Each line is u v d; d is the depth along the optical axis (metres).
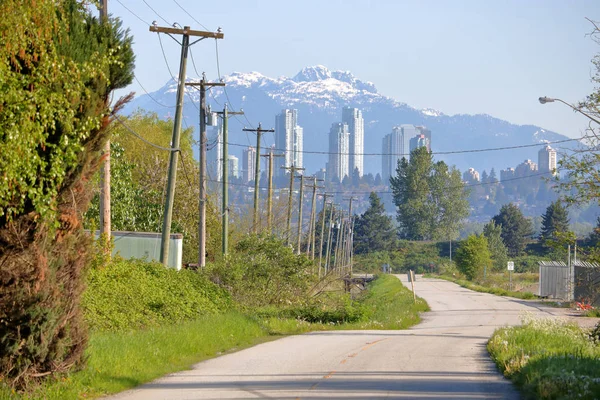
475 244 196.88
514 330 48.12
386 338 51.81
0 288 22.98
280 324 58.72
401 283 167.25
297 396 25.38
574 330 51.25
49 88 21.22
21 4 19.11
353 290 164.88
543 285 121.25
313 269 92.81
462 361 36.66
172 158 59.12
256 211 102.25
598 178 46.25
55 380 24.34
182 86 58.84
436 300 115.31
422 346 45.22
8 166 19.12
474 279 195.25
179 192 102.75
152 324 46.31
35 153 20.45
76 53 22.69
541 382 24.95
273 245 79.38
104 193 51.19
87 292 46.34
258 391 26.45
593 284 58.75
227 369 33.06
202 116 71.31
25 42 19.70
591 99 47.25
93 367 27.55
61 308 24.56
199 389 26.92
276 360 36.72
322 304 75.50
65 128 21.66
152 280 56.28
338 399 24.77
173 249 71.69
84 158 24.16
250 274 75.88
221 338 43.97
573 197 47.41
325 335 54.34
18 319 22.98
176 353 36.25
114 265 54.25
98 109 24.09
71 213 24.41
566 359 30.98
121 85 24.97
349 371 32.41
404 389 27.08
